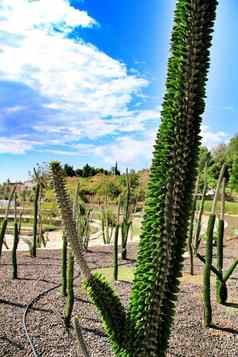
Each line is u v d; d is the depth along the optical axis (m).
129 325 3.34
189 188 3.07
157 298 3.20
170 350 7.84
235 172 46.88
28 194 27.62
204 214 32.12
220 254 10.62
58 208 3.29
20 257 16.42
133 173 25.53
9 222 29.98
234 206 36.53
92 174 52.41
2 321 8.85
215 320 9.41
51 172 3.21
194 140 3.02
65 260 10.86
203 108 3.00
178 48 2.93
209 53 2.93
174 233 3.10
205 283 9.05
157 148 3.09
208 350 7.94
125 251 16.36
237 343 8.30
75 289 11.42
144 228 3.20
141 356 3.29
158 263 3.15
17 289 11.40
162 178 3.07
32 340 7.99
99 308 3.44
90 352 7.63
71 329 8.62
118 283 12.08
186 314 9.62
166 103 3.02
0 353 7.38
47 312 9.59
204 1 2.84
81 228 18.72
